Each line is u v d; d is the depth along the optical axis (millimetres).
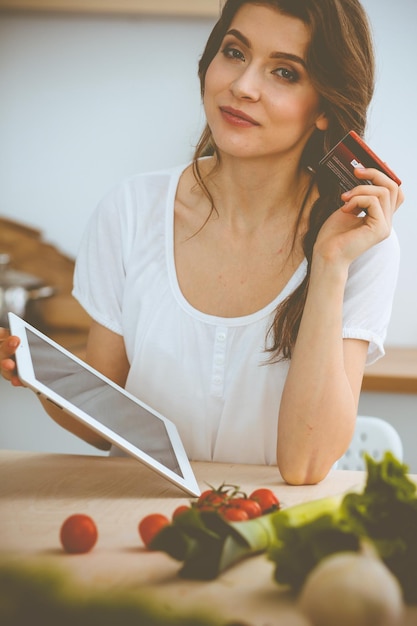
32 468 1395
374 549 868
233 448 1570
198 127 3018
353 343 1497
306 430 1360
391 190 1414
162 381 1572
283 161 1498
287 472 1360
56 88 3057
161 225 1615
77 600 854
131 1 2908
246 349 1533
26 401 3029
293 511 971
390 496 891
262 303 1542
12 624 825
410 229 2998
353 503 892
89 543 1024
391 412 2869
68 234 3105
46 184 3098
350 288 1508
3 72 3068
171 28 2988
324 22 1369
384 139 2975
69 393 1277
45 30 3035
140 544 1066
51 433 3039
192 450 1583
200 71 1509
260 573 966
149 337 1573
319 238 1437
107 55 3025
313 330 1399
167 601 893
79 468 1398
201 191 1613
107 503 1229
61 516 1169
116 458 1466
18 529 1114
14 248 3092
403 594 881
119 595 869
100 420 1269
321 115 1483
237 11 1405
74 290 1668
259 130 1405
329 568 835
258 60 1381
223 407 1551
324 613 824
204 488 1320
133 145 3059
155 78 3020
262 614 865
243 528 954
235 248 1562
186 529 943
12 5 2969
